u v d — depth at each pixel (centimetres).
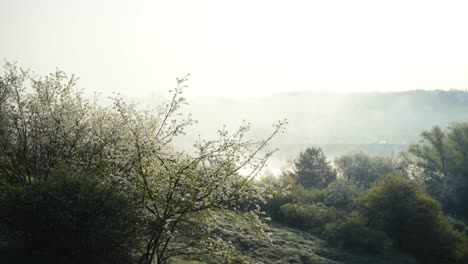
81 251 1035
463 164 4962
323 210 3397
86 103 1295
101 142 1202
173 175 1038
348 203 3678
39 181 1100
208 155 1047
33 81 1234
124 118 1195
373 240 2777
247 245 2347
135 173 1089
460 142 5056
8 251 1055
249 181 1124
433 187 4922
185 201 1042
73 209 995
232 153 1063
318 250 2636
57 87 1255
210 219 1137
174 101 1134
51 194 1014
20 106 1209
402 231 3052
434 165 5103
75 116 1240
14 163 1220
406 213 3056
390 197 3133
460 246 2922
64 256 1041
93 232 992
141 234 1082
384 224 3073
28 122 1213
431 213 3044
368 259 2625
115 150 1103
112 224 1016
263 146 1099
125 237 1044
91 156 1212
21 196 1033
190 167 1050
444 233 2994
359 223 2859
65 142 1234
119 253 1112
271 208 3553
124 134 1180
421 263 2766
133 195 1099
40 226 1013
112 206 1030
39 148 1222
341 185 3922
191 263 1417
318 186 4941
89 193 1030
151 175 1076
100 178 1159
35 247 1057
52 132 1210
